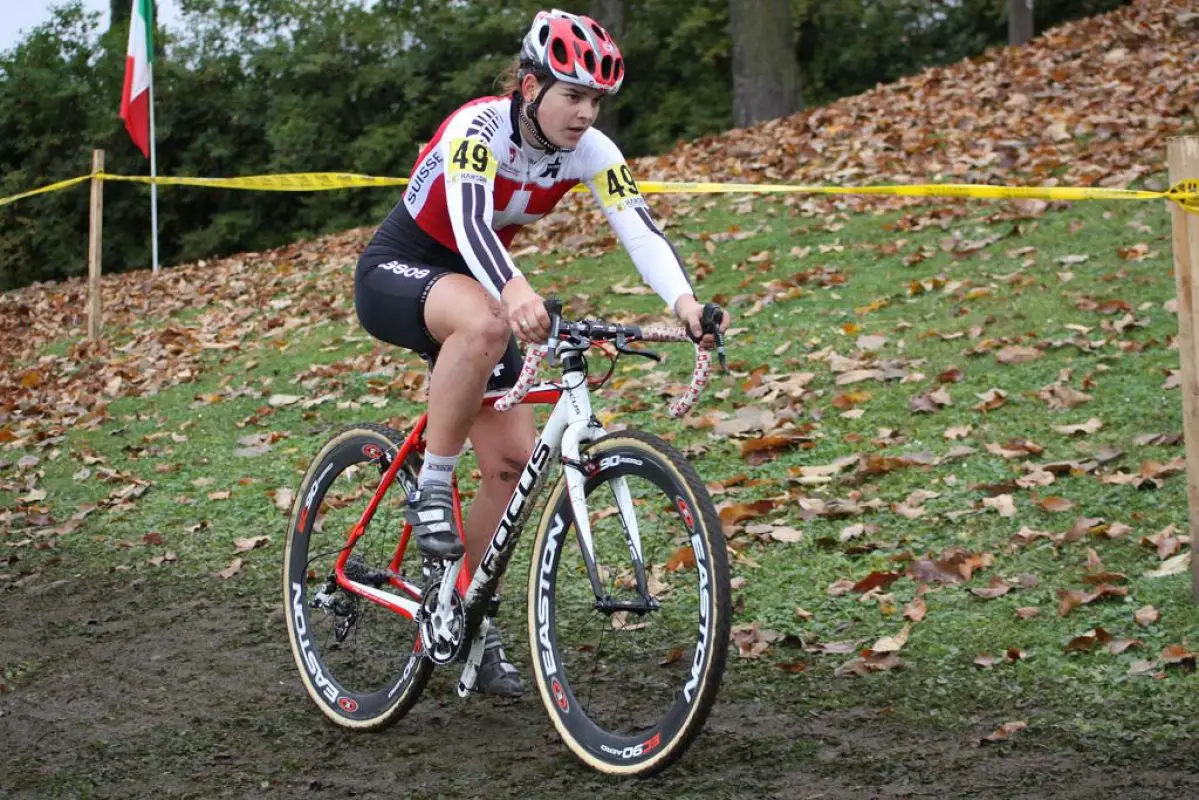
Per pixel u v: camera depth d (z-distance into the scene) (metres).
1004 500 5.82
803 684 4.55
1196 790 3.53
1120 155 11.72
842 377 7.81
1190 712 4.02
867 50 30.75
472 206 3.86
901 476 6.38
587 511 3.91
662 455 3.70
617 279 11.42
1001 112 14.12
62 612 6.27
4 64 32.91
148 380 10.80
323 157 31.78
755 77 24.06
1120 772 3.69
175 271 16.94
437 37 31.22
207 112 32.72
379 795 3.97
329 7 32.19
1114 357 7.43
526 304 3.57
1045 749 3.89
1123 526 5.39
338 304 12.37
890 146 13.91
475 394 3.99
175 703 4.98
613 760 3.86
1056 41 17.05
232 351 11.36
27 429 9.88
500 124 4.02
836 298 9.59
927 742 4.02
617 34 30.27
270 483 7.97
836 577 5.45
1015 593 5.07
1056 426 6.62
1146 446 6.24
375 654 4.86
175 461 8.64
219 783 4.16
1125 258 9.11
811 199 12.49
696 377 3.78
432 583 4.33
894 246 10.58
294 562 4.93
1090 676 4.36
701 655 3.61
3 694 5.22
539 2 30.36
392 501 4.65
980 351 7.85
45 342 13.50
